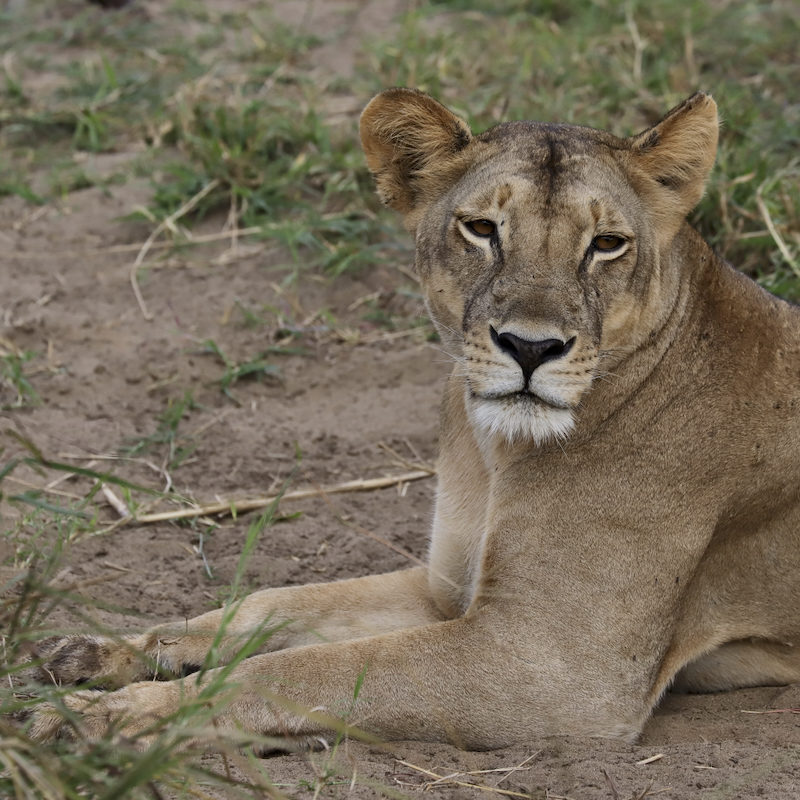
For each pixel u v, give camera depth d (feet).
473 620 25.53
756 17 65.10
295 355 43.01
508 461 26.73
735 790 21.79
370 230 47.96
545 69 57.21
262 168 50.75
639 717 25.23
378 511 35.47
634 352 26.55
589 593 25.49
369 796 21.40
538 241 25.14
